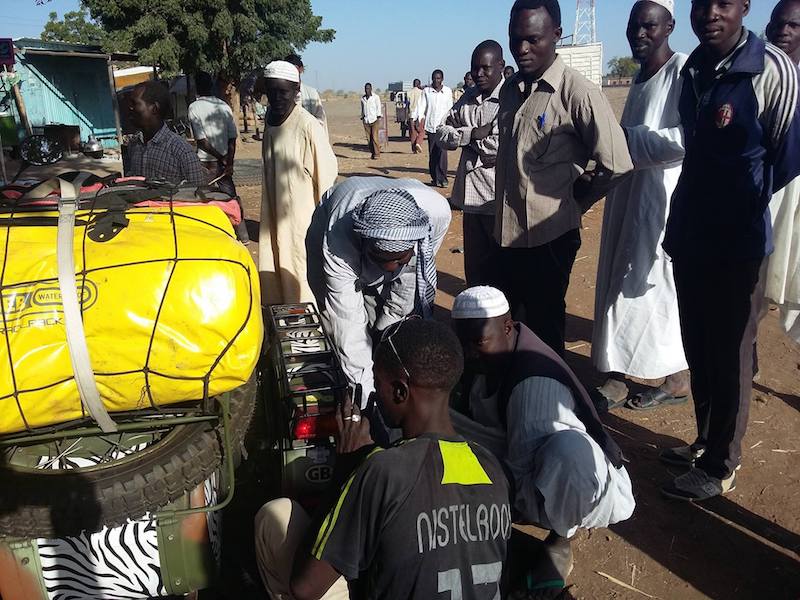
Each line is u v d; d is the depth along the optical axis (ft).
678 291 11.87
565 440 8.36
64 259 6.45
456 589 5.94
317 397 9.64
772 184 10.47
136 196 7.47
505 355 9.16
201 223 7.20
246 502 11.66
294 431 9.37
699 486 11.88
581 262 25.50
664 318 14.29
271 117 17.92
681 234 11.34
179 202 7.76
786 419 14.74
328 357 10.65
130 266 6.50
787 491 12.36
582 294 22.31
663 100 13.47
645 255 13.98
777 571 10.52
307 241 12.89
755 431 14.28
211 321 6.53
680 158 12.56
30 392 6.32
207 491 8.13
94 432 7.11
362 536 6.09
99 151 33.86
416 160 57.41
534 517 8.90
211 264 6.66
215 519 8.45
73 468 7.45
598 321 15.16
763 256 10.68
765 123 10.12
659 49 13.67
